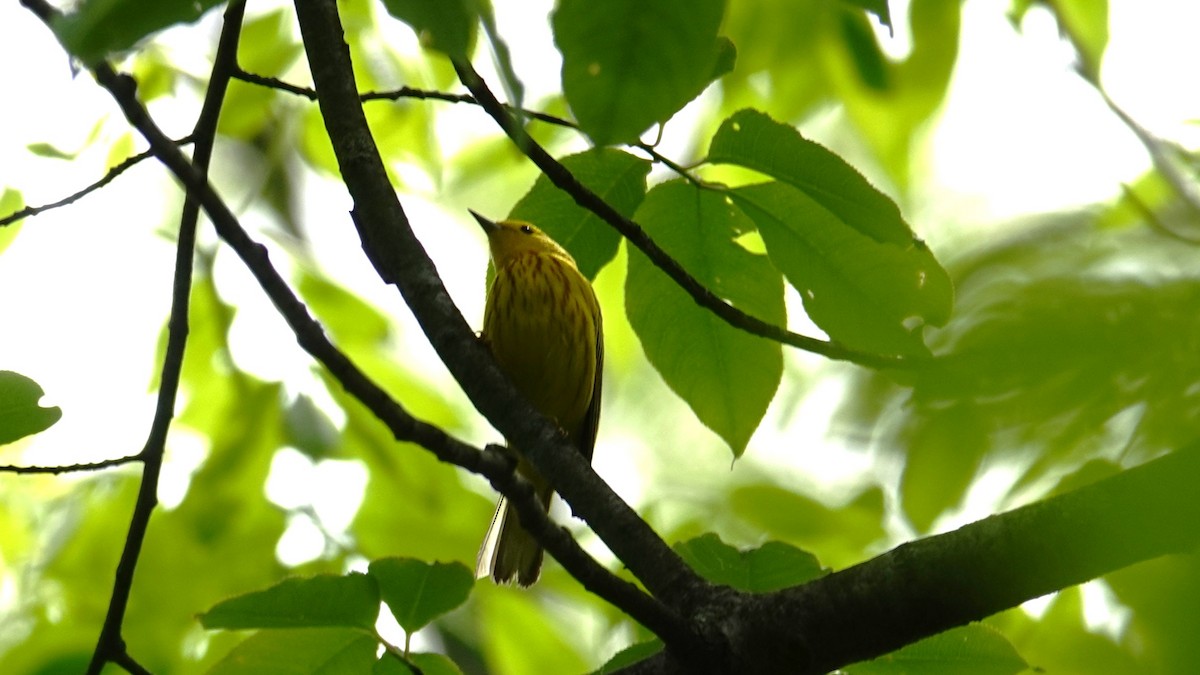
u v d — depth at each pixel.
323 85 7.62
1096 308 4.02
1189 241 5.18
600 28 4.02
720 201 7.55
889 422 6.86
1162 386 3.89
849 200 6.96
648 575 7.14
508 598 13.29
